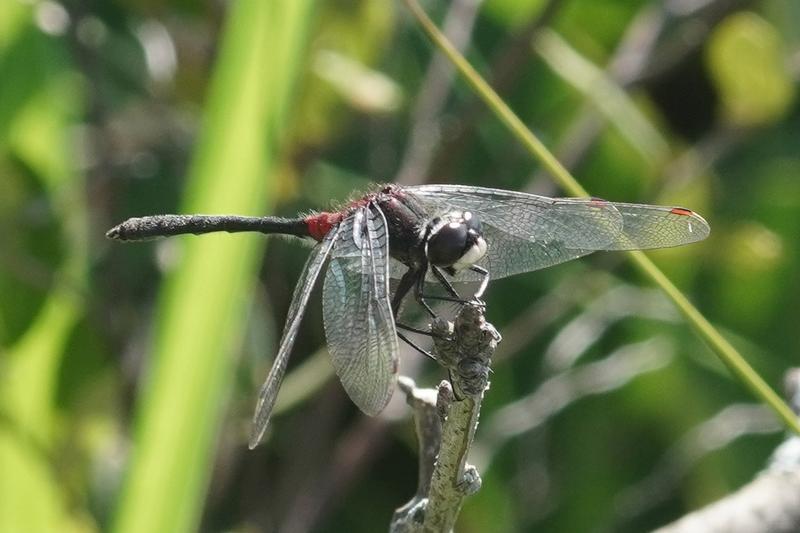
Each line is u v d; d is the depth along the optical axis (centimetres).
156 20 66
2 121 64
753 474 66
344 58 64
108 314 64
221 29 65
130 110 66
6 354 64
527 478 66
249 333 65
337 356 60
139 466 60
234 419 64
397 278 62
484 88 61
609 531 66
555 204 62
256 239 60
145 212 66
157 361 60
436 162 65
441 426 58
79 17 65
